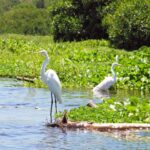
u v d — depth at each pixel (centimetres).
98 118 1614
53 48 3525
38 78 2591
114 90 2377
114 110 1706
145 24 3559
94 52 3066
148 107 1695
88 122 1580
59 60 2909
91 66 2706
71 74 2566
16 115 1739
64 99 2070
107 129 1555
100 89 2273
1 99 2042
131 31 3588
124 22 3606
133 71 2528
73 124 1573
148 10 3566
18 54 3462
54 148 1367
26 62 2930
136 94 2266
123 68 2583
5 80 2597
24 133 1504
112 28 3706
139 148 1378
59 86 1728
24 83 2469
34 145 1388
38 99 2059
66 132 1527
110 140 1452
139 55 2883
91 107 1752
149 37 3591
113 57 2959
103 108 1730
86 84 2456
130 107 1681
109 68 2614
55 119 1653
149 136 1500
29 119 1678
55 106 1756
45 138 1457
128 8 3597
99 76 2534
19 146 1378
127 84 2441
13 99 2050
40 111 1814
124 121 1606
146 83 2434
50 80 1719
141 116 1642
